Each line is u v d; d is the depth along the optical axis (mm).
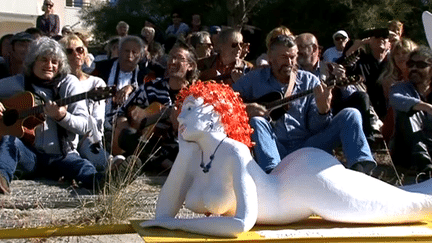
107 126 7379
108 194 5051
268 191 3658
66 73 6363
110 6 24797
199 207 3719
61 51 6324
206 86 3777
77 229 3691
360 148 5289
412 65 6684
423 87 6707
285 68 5633
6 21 23844
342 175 3736
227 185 3641
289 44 5641
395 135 6789
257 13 20094
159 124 6781
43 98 6227
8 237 3617
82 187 5852
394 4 18906
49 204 5219
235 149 3637
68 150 6160
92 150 6320
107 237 4434
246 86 5789
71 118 6074
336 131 5469
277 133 5633
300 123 5637
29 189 5691
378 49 8102
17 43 7348
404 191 3801
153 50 10398
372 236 3451
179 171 3775
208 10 21719
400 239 3469
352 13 19000
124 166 5734
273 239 3383
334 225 3754
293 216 3707
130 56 8234
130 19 23547
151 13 23188
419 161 6406
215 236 3438
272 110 5645
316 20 19562
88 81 7559
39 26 15367
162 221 3598
